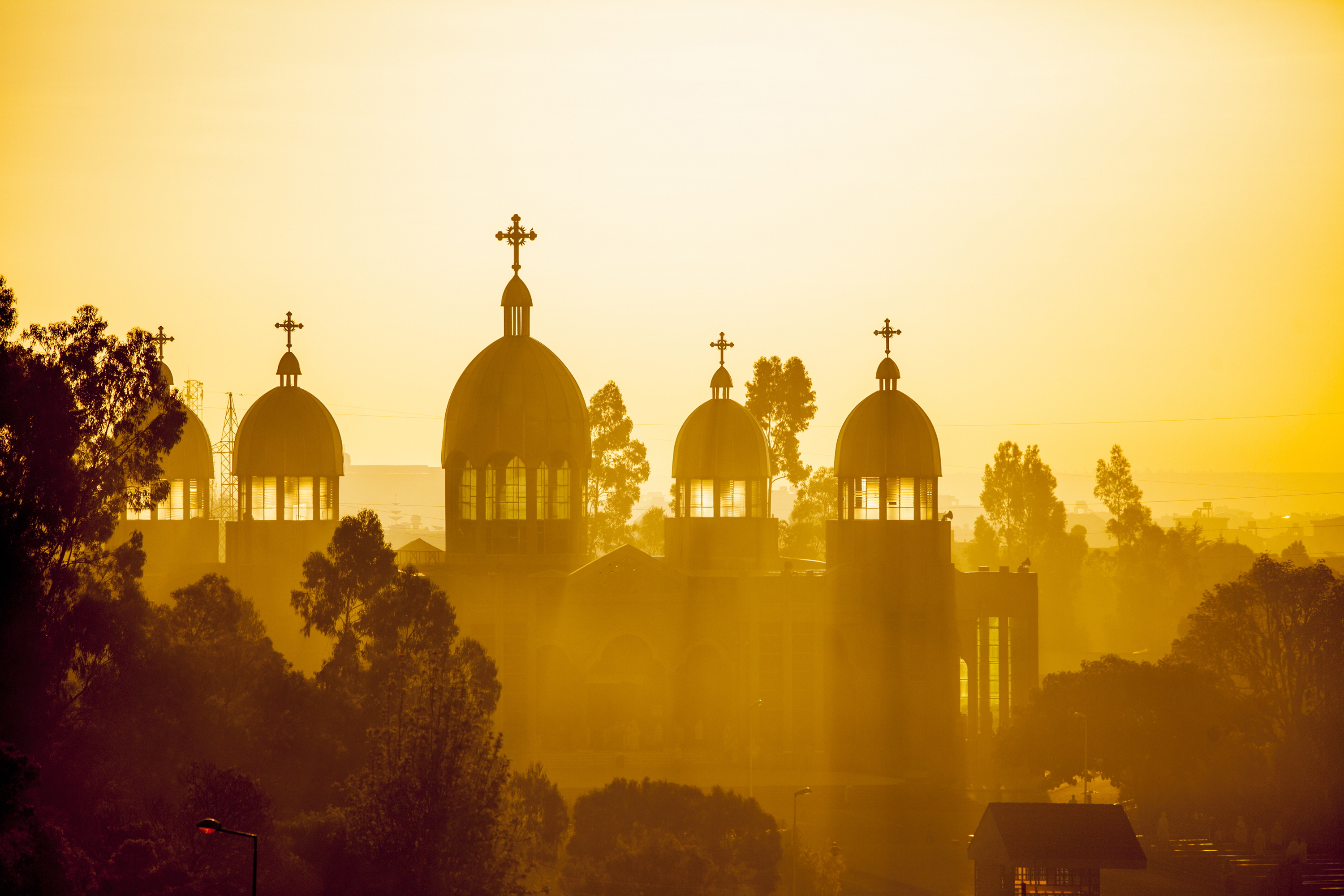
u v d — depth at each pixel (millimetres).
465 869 164125
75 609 195875
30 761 152000
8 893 138375
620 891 184250
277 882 161500
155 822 177125
